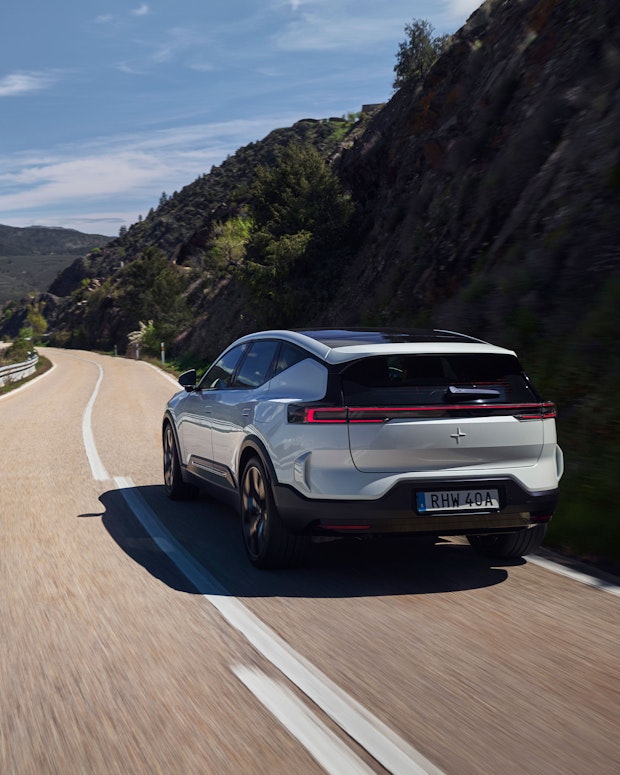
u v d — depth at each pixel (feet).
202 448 21.77
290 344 17.71
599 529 18.33
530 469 15.65
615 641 12.44
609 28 47.32
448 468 15.15
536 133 46.44
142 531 20.75
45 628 13.20
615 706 10.02
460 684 10.73
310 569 17.02
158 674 11.14
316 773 8.36
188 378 23.59
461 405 15.12
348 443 14.88
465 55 82.02
